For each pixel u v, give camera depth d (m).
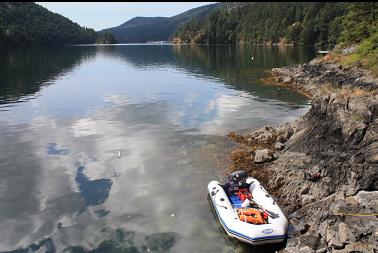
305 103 31.78
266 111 28.95
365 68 35.19
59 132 23.75
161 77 50.56
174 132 23.42
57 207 14.34
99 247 11.80
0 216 13.67
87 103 32.69
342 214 11.51
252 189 14.63
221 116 27.45
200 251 11.59
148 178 16.77
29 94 37.25
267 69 58.12
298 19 145.38
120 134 23.19
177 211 13.95
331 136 17.30
